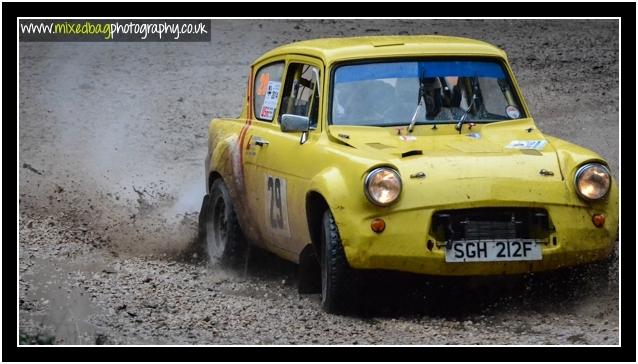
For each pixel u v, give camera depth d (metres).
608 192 18.00
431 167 17.83
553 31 45.00
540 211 17.70
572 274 18.58
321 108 20.30
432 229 17.53
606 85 38.19
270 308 19.42
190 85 41.59
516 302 18.91
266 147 21.66
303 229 19.72
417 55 20.98
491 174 17.70
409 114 20.31
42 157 35.25
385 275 18.22
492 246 17.52
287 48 22.86
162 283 22.06
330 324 17.95
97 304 19.81
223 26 48.25
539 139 19.58
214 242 24.41
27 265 23.22
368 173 17.55
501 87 21.08
